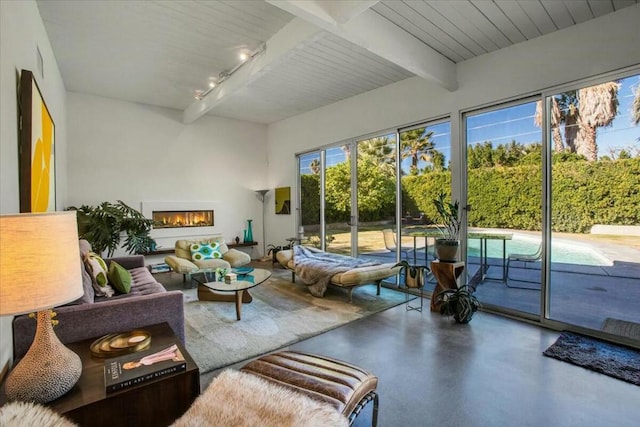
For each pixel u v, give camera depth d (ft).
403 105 15.11
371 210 16.99
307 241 21.22
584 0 8.96
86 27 10.73
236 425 4.13
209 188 22.11
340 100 18.33
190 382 4.91
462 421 6.22
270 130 24.26
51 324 4.48
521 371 7.98
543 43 10.82
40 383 4.03
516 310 11.75
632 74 9.22
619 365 8.18
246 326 10.85
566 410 6.52
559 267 10.73
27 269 3.58
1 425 3.26
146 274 12.57
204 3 9.62
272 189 24.09
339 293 14.94
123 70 14.39
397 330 10.57
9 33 6.18
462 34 10.87
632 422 6.16
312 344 9.53
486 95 12.17
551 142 10.85
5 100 5.81
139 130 19.43
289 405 4.38
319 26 8.79
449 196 13.66
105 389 4.33
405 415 6.39
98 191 18.17
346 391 4.98
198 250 17.40
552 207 10.87
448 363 8.39
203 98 17.81
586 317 10.18
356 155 17.69
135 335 6.07
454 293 11.55
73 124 17.44
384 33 10.03
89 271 9.39
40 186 8.16
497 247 12.33
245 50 12.44
